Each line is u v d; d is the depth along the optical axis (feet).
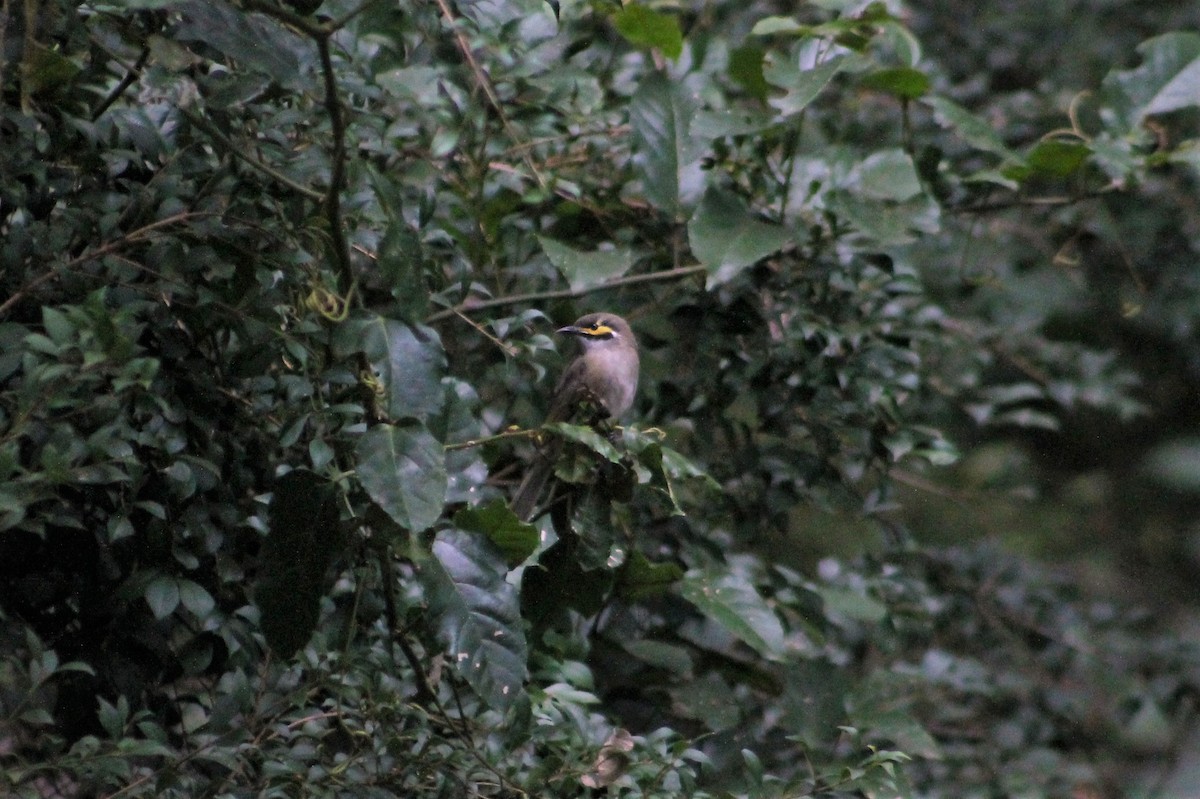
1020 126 46.26
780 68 33.73
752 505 36.55
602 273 32.65
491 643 23.34
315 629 24.62
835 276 35.01
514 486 34.96
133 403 22.74
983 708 42.73
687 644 35.96
